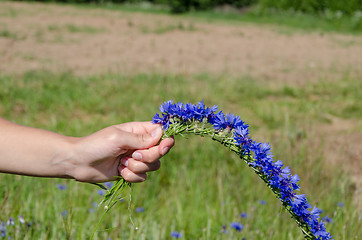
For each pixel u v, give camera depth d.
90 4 9.84
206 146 1.91
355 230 1.13
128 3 10.40
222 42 6.07
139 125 0.76
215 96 3.09
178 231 1.24
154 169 0.75
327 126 2.58
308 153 1.80
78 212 1.25
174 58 4.73
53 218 1.20
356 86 3.81
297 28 8.34
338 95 3.53
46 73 3.60
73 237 1.06
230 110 2.78
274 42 6.37
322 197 1.40
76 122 2.40
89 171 0.73
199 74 3.92
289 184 0.69
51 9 8.16
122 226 1.18
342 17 8.95
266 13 9.66
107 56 4.61
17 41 4.97
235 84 3.57
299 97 3.39
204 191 1.54
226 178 1.62
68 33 5.82
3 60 4.02
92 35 5.82
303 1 9.73
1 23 6.05
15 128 0.73
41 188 1.36
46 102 2.80
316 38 7.03
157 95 3.03
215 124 0.70
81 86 3.22
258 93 3.34
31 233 1.12
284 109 2.90
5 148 0.71
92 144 0.72
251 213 1.26
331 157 1.90
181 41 5.92
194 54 5.05
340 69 4.60
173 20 8.05
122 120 2.39
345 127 2.59
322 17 9.36
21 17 6.75
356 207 1.34
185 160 1.80
